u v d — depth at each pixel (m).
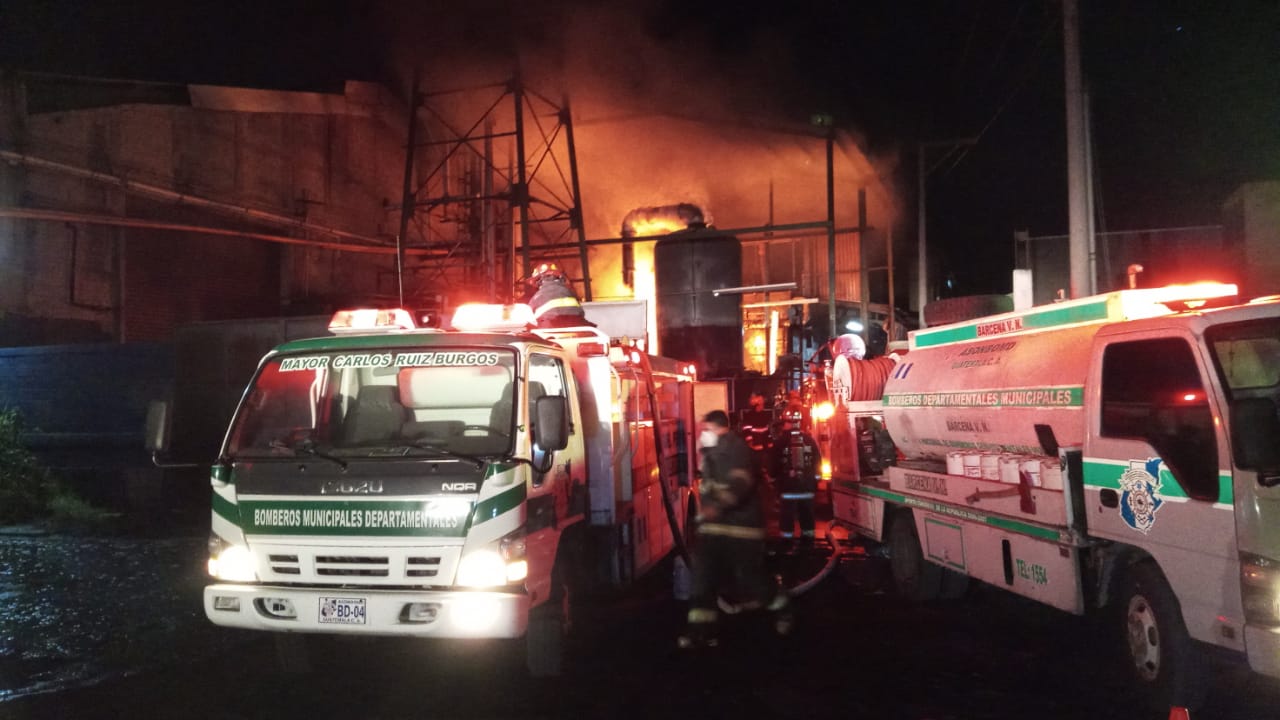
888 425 9.82
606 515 6.82
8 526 12.97
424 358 5.82
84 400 16.67
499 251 22.19
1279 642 4.43
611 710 5.50
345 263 22.81
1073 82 10.67
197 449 15.84
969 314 17.03
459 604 5.15
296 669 6.18
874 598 8.91
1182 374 5.21
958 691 5.87
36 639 7.18
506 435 5.56
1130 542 5.50
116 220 14.95
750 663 6.54
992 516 7.06
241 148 20.00
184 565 10.25
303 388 6.15
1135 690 5.64
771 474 12.45
